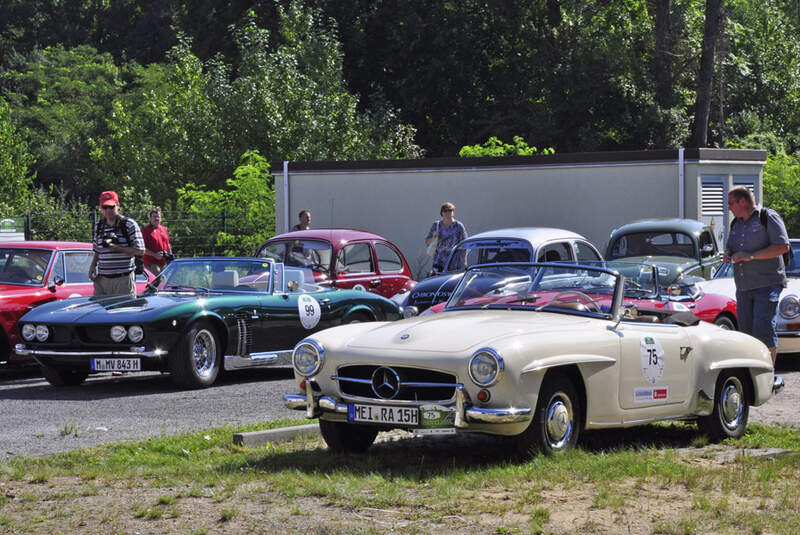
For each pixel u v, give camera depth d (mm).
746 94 55844
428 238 18219
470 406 7270
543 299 8688
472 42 49688
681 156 22578
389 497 6547
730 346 9172
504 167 24312
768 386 9609
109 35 71438
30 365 15516
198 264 13711
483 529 5875
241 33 46406
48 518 6227
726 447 8711
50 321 12188
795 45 57688
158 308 12188
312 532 5840
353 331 8172
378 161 25484
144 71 60031
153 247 19250
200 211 30875
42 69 65562
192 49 53031
